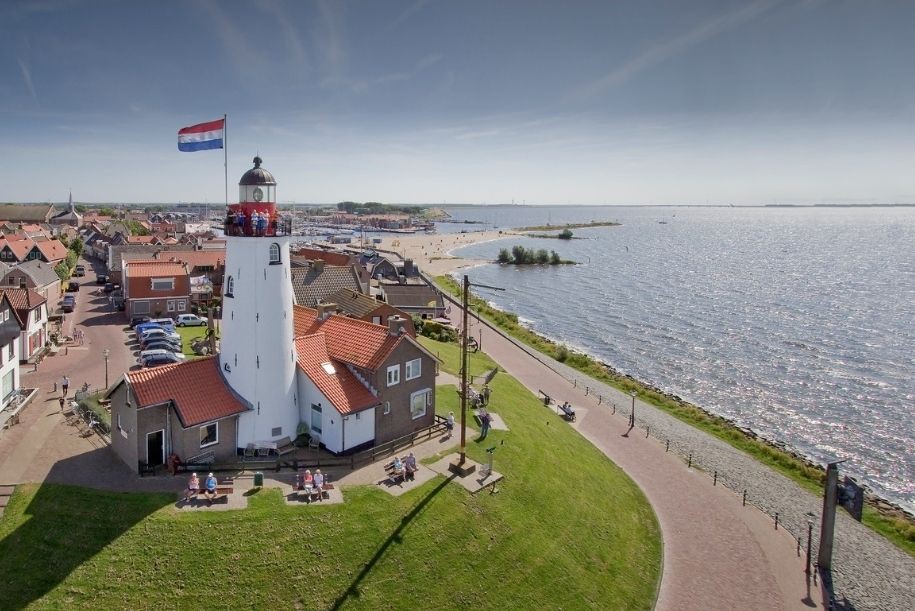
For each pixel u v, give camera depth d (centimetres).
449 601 2714
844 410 6900
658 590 3172
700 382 7894
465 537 3061
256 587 2583
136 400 3195
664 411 6512
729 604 3114
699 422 6234
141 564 2591
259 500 3058
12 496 2938
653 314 12150
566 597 2923
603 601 2978
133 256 9350
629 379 7731
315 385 3750
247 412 3600
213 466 3331
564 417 5647
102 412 3941
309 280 7244
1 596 2381
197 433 3409
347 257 10369
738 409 6938
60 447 3522
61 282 9362
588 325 11200
